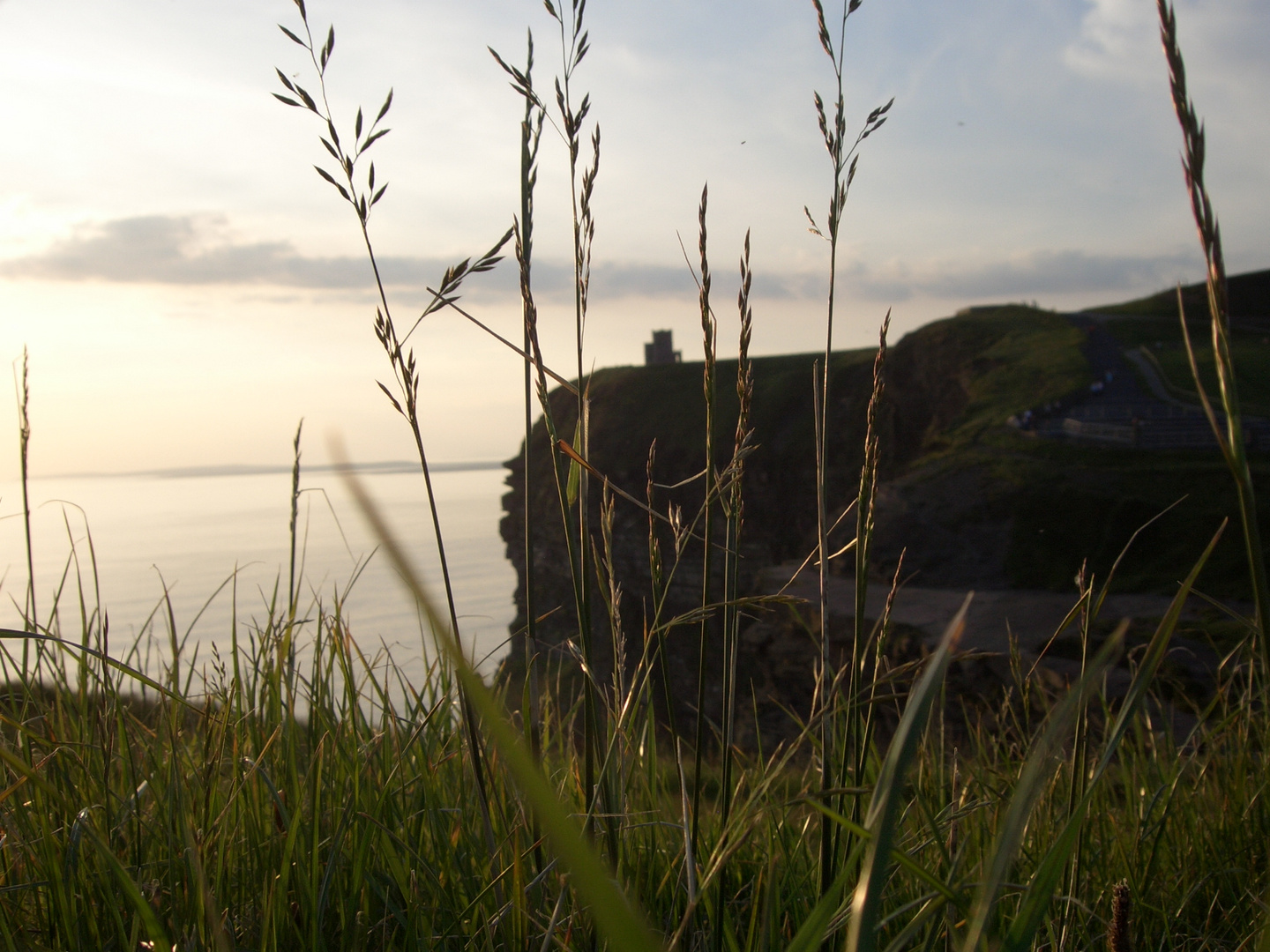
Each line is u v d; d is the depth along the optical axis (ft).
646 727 5.91
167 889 4.64
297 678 6.54
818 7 4.86
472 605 258.16
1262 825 6.66
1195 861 6.45
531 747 4.85
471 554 465.47
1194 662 23.16
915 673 4.02
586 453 4.72
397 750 6.21
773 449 162.20
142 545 483.10
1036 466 80.07
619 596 4.41
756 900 4.71
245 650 6.83
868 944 1.96
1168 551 60.95
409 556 1.24
